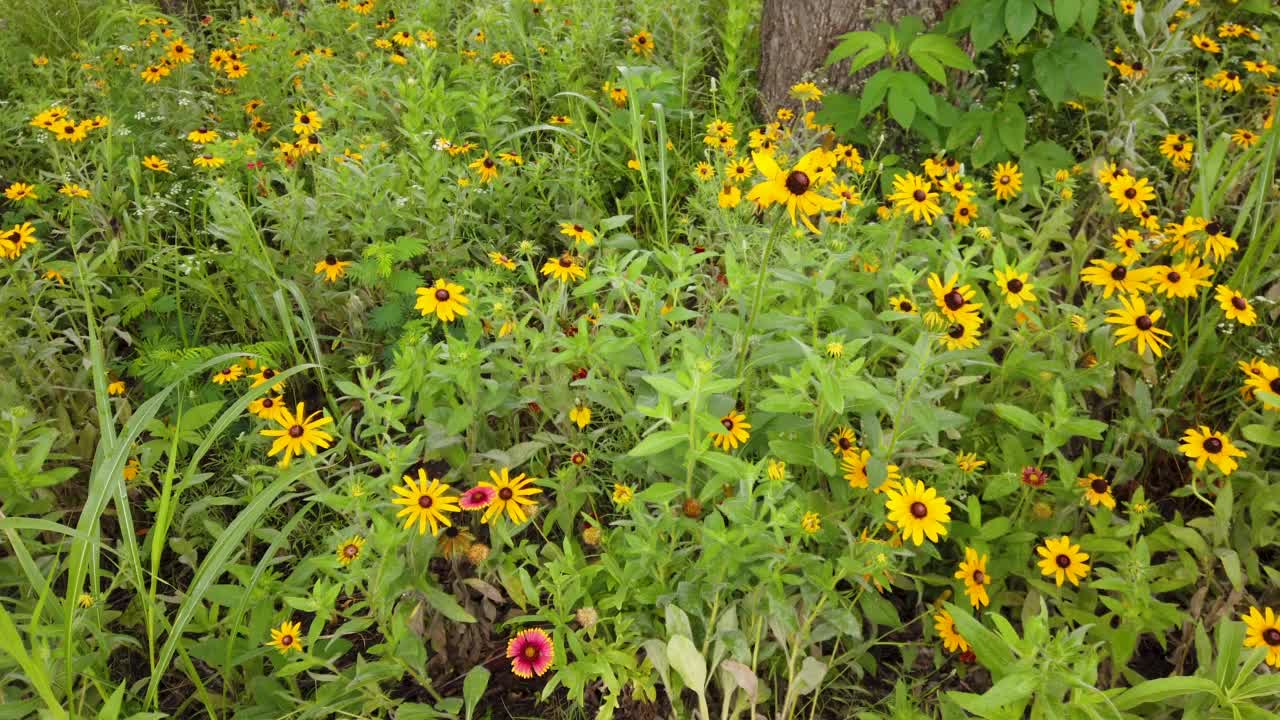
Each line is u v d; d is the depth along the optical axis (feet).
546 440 7.64
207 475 7.22
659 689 6.87
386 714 6.64
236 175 11.96
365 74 14.29
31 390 8.73
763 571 6.08
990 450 7.86
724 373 7.61
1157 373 9.10
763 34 14.49
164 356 9.60
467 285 9.12
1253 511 7.15
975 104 11.91
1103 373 7.87
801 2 13.51
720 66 15.42
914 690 6.89
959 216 9.80
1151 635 7.39
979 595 6.61
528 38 15.43
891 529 6.64
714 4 16.58
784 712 6.21
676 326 8.93
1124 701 5.49
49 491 8.25
